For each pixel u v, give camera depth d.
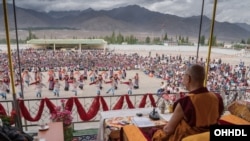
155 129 2.64
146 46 61.97
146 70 35.25
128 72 35.66
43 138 2.84
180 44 64.62
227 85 19.58
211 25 5.40
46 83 23.28
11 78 4.33
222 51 49.19
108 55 47.75
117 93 20.02
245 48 43.16
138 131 2.36
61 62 39.16
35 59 39.22
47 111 5.95
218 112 1.74
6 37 4.20
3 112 4.01
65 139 3.67
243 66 33.12
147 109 3.84
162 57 46.09
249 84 20.47
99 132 3.58
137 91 21.31
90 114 5.15
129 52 54.75
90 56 45.22
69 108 5.02
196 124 1.64
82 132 4.83
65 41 51.81
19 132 2.69
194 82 1.73
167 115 3.40
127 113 3.62
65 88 20.19
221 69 30.66
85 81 25.78
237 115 3.08
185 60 42.88
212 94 1.75
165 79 27.27
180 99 1.72
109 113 3.62
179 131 1.71
